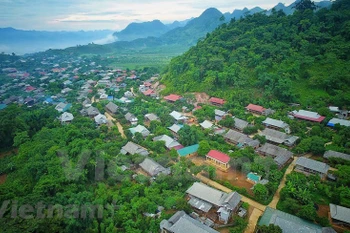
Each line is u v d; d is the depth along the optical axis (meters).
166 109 105.50
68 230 44.16
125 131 87.69
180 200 51.53
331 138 76.25
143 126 90.31
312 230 41.69
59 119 103.06
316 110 92.06
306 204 50.41
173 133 88.12
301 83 107.12
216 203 50.72
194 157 73.44
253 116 93.06
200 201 52.59
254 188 54.91
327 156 65.88
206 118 98.50
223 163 66.69
